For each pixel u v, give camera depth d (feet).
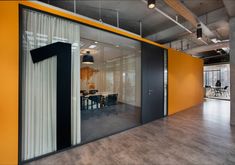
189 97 22.68
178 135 11.23
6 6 6.72
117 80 18.95
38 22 8.00
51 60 8.47
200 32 13.42
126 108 18.45
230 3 11.00
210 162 7.50
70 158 8.01
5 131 6.73
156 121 15.21
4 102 6.70
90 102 16.98
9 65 6.81
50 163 7.54
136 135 11.35
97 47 16.19
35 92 7.93
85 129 12.53
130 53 18.02
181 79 20.42
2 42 6.61
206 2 12.76
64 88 8.79
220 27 17.39
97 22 10.38
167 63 17.63
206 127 13.11
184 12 11.75
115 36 12.63
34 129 7.93
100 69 17.46
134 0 12.23
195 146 9.32
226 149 8.88
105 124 13.97
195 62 24.62
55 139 8.61
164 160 7.75
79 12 14.42
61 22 8.83
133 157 8.09
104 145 9.62
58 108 8.59
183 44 24.67
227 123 14.32
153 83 15.66
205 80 44.34
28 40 7.70
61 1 12.34
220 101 29.66
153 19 15.93
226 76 39.58
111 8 13.58
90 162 7.61
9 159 6.82
